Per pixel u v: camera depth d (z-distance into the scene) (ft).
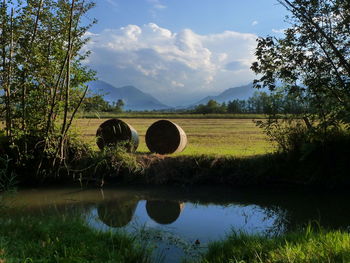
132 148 43.11
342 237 14.70
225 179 35.63
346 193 30.66
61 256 13.46
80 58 37.93
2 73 34.58
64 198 31.60
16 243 14.34
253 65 32.30
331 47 29.55
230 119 167.32
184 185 35.83
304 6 29.14
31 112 35.99
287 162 34.37
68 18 35.50
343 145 32.27
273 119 36.37
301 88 31.17
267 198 30.48
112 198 31.68
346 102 28.43
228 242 16.30
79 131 41.04
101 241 16.14
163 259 16.16
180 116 196.54
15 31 34.53
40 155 36.83
